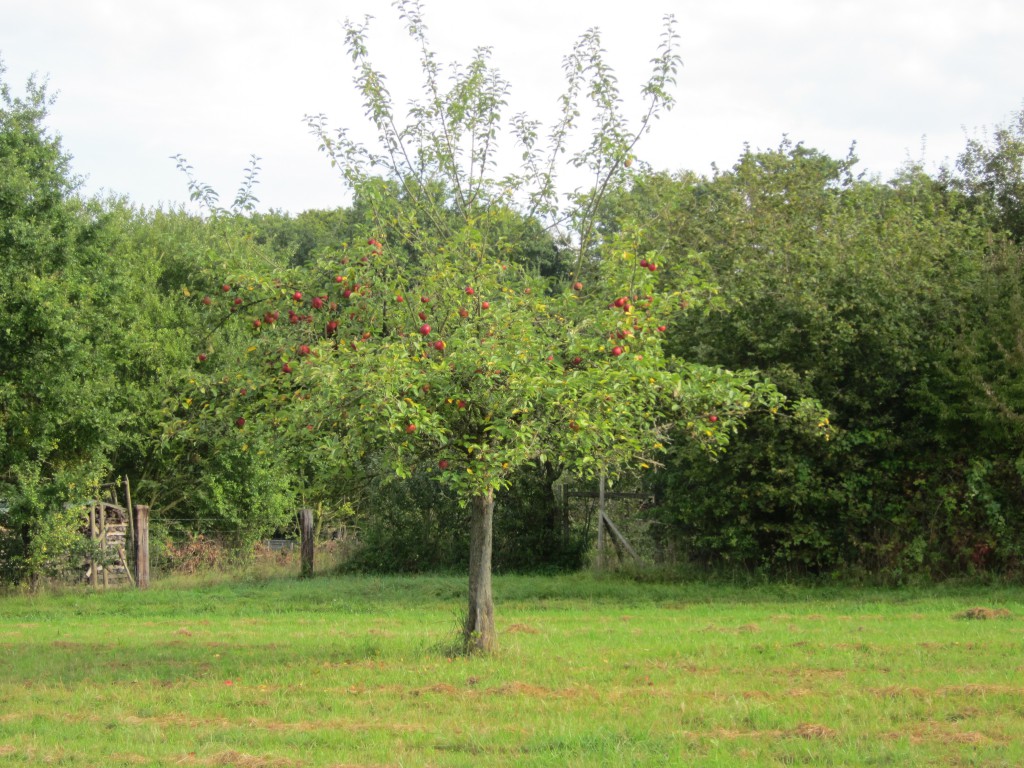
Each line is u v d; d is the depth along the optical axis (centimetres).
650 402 1115
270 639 1381
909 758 698
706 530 2088
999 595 1752
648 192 1639
